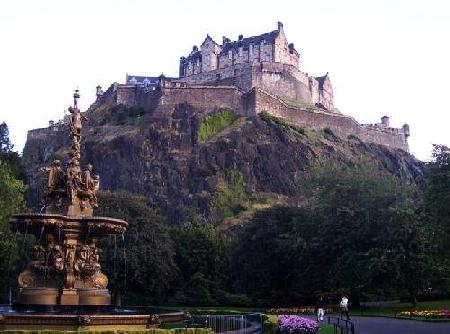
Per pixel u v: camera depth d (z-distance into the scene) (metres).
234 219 106.06
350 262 48.59
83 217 21.62
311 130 135.12
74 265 21.42
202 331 15.01
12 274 47.69
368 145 141.38
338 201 52.81
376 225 49.53
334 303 55.31
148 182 115.81
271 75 141.25
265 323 21.27
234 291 71.19
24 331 13.86
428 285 48.69
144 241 58.47
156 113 127.25
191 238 75.56
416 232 45.69
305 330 22.22
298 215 60.19
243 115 128.62
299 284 56.72
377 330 28.55
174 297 67.38
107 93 151.38
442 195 36.16
